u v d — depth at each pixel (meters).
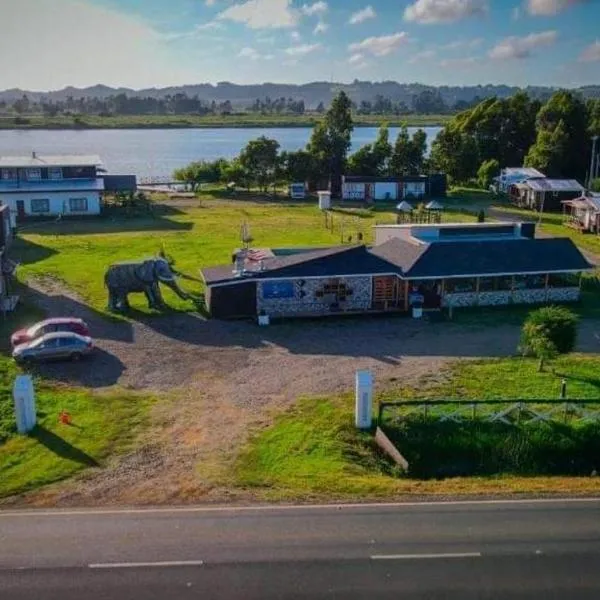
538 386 33.53
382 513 22.80
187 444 27.72
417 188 95.75
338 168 103.44
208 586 18.80
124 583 18.92
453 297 46.25
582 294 50.41
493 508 23.31
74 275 52.28
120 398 31.91
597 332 42.09
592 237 71.69
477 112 123.06
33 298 46.62
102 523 22.02
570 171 111.94
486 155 120.25
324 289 44.84
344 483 24.91
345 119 104.25
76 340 36.12
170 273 45.31
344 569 19.56
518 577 19.28
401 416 30.14
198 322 42.94
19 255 58.84
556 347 34.88
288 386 33.53
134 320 42.94
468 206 90.56
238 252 50.47
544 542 21.06
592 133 111.38
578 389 33.16
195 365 36.09
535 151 110.25
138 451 27.08
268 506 23.16
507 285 47.25
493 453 29.09
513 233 53.38
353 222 76.69
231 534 21.34
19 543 20.84
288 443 27.89
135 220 77.50
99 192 80.56
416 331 42.03
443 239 51.50
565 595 18.55
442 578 19.20
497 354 38.00
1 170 80.06
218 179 104.12
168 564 19.77
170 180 122.50
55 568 19.59
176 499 23.62
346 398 32.16
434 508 23.25
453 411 30.66
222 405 31.38
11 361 35.88
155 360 36.69
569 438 29.64
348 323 43.50
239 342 39.72
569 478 26.89
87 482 24.77
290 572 19.41
